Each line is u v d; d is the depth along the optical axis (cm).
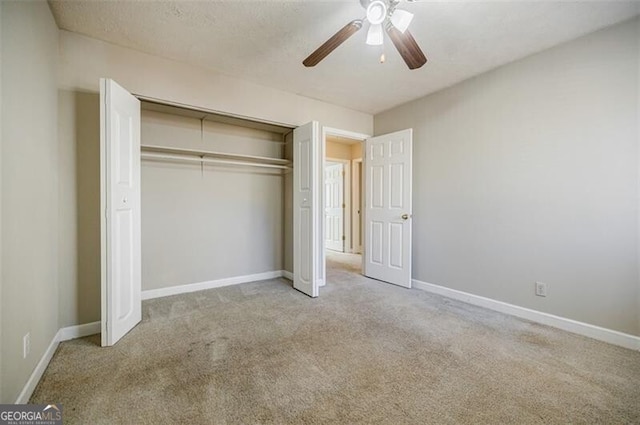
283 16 196
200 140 326
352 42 226
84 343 202
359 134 390
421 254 341
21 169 141
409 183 340
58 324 203
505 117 263
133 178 229
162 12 192
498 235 270
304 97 340
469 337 213
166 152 303
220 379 159
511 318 251
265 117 311
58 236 206
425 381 159
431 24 201
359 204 615
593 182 214
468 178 294
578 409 137
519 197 255
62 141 209
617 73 203
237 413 133
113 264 199
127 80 237
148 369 168
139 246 238
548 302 238
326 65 264
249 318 247
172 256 312
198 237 328
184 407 137
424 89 317
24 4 146
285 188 391
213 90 278
